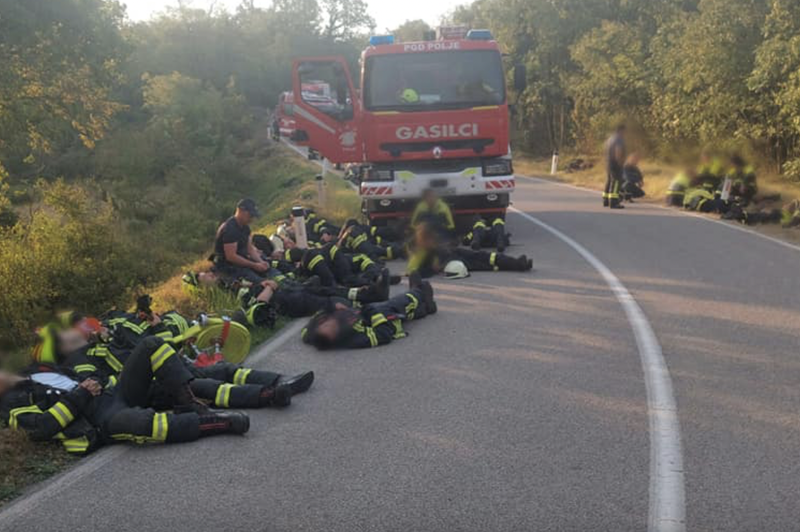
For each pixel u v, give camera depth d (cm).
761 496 432
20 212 1812
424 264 1100
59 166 3447
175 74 4459
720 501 429
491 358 707
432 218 1295
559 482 458
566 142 3922
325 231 1334
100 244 1369
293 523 422
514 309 890
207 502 450
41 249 1305
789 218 1432
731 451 491
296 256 1116
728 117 2122
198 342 705
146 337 569
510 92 1731
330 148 1388
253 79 7338
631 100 2988
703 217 1614
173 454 522
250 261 984
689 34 2162
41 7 1459
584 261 1166
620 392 605
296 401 618
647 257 1179
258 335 814
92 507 449
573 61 3669
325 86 1491
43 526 429
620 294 939
